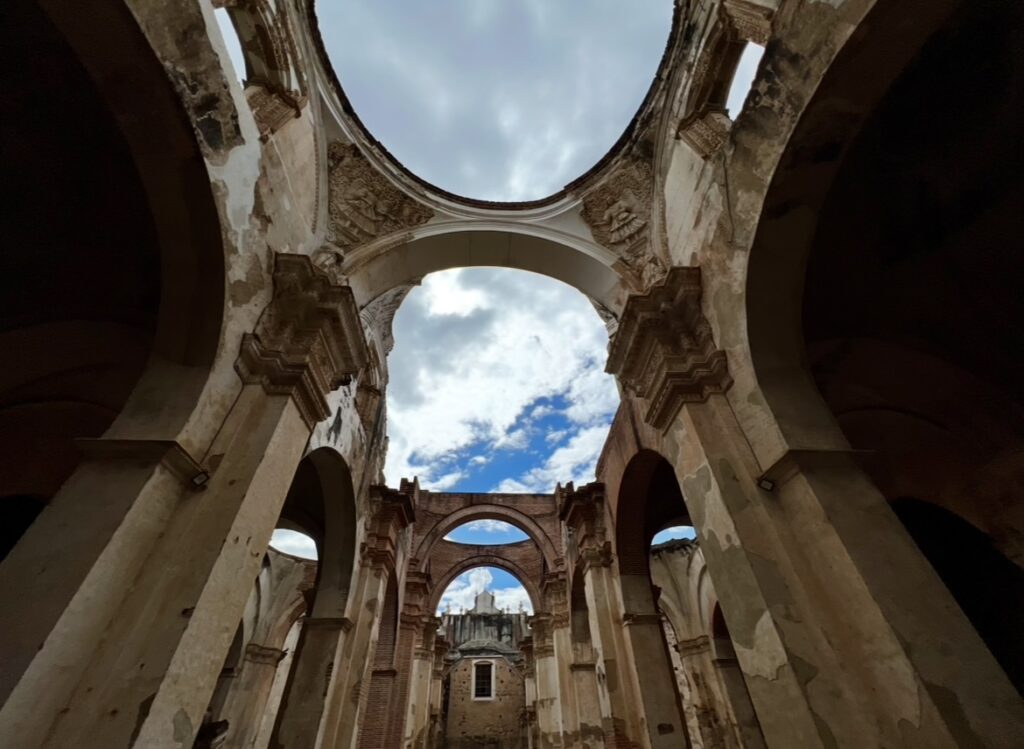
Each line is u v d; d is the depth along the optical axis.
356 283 6.64
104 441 3.27
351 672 7.53
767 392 4.04
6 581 2.74
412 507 10.17
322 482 7.51
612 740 7.28
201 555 3.30
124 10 2.83
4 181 4.15
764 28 4.60
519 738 26.98
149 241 4.49
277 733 6.36
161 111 3.32
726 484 4.08
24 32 3.34
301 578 16.50
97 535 2.95
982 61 3.62
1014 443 5.04
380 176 7.21
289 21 5.55
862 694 2.94
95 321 4.98
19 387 5.19
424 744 15.34
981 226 4.52
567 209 7.73
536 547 19.12
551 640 16.97
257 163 4.54
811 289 5.03
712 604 14.49
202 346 3.85
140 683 2.77
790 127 3.66
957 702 2.61
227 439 3.86
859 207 4.56
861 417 5.92
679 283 5.23
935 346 5.21
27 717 2.40
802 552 3.55
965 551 6.61
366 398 9.07
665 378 4.94
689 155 5.81
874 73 3.30
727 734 10.14
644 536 8.81
